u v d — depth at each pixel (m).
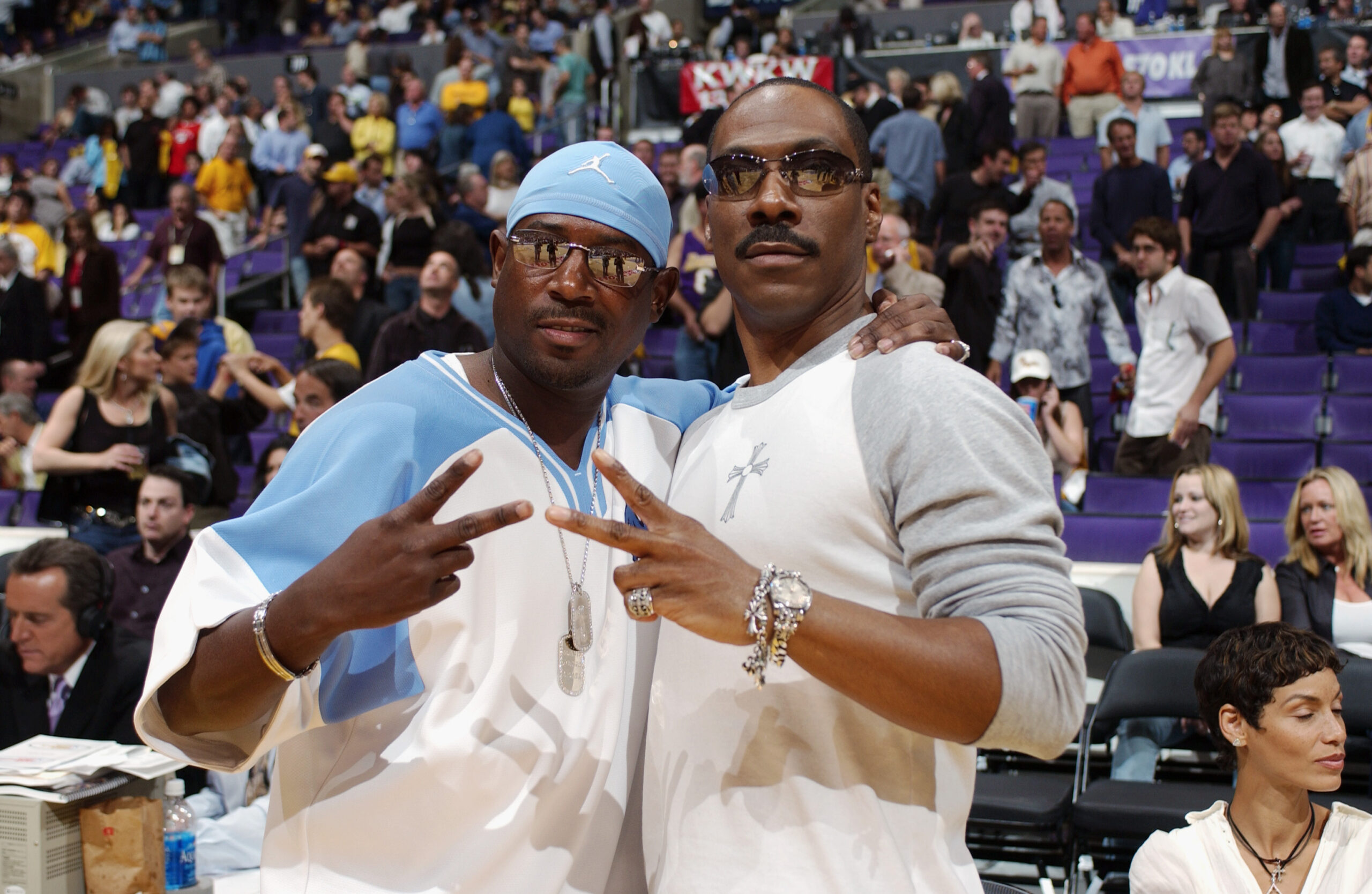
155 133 11.52
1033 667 1.00
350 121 10.69
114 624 3.04
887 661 1.00
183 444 4.84
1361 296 6.40
